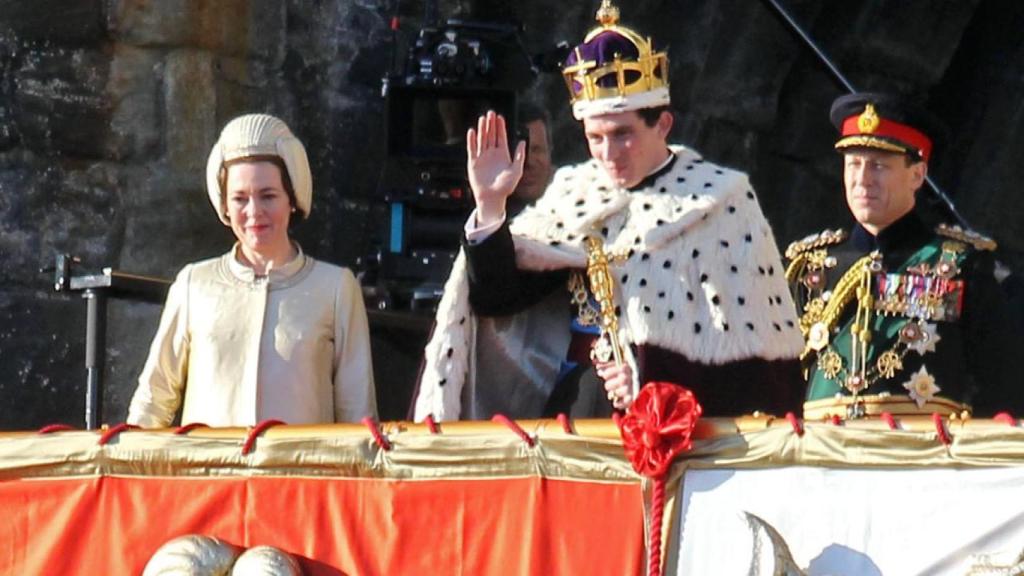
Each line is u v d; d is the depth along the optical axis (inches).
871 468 689.6
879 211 928.9
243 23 1247.5
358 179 1283.2
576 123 1366.9
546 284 845.8
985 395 913.5
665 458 697.6
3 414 1189.1
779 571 680.4
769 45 1498.5
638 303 836.6
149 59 1229.7
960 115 1622.8
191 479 757.3
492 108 1127.6
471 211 1125.7
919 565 678.5
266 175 891.4
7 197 1205.7
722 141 1493.6
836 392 914.1
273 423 757.3
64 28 1219.9
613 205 855.1
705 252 845.8
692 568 694.5
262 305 888.9
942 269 919.0
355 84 1286.9
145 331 1195.3
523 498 722.2
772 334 843.4
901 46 1557.6
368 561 733.3
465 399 839.1
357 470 740.7
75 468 767.1
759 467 699.4
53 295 1201.4
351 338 896.9
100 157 1221.1
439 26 1138.0
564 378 843.4
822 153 1539.1
